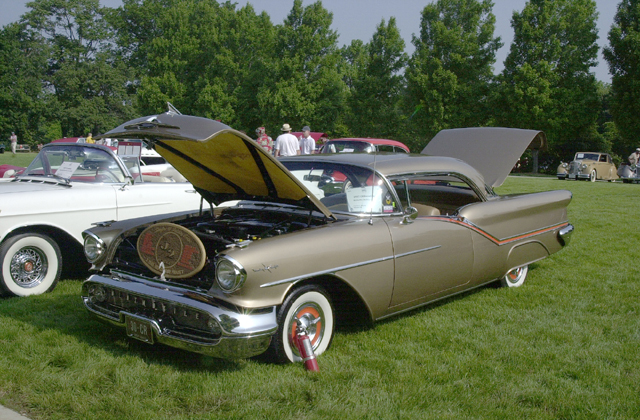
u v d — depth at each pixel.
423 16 35.19
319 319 3.38
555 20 32.97
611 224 8.70
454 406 2.78
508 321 4.18
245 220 4.03
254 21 45.31
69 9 59.22
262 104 36.91
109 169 5.44
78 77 57.84
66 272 5.52
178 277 3.17
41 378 2.96
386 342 3.67
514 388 3.00
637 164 24.42
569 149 36.75
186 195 5.93
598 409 2.79
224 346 2.90
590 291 5.05
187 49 43.25
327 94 37.69
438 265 4.03
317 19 36.38
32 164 5.64
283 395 2.82
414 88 34.62
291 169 4.21
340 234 3.41
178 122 3.15
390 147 15.79
